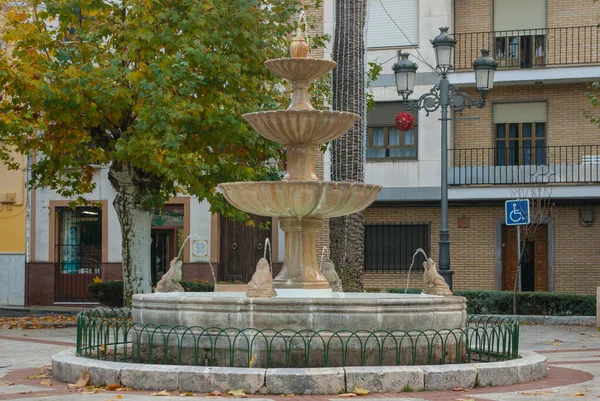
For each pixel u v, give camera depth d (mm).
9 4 28594
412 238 29297
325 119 12430
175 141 20125
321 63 12898
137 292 22016
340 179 17906
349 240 18156
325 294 12758
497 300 23547
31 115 21281
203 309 11227
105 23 21438
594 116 28328
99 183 31078
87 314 12750
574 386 10828
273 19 22578
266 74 22438
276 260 30188
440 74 22031
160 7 21141
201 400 9547
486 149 28859
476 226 28875
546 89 28656
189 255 30500
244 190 12289
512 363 11188
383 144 29297
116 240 31047
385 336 11070
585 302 23109
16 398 9805
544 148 28625
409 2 29188
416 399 9609
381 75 29297
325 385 10016
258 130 12891
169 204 30688
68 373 11188
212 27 21406
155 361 11523
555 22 28703
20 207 31484
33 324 21250
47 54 21609
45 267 31281
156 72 20281
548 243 28406
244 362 10945
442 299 11656
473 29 29172
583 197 27391
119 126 21797
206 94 21562
